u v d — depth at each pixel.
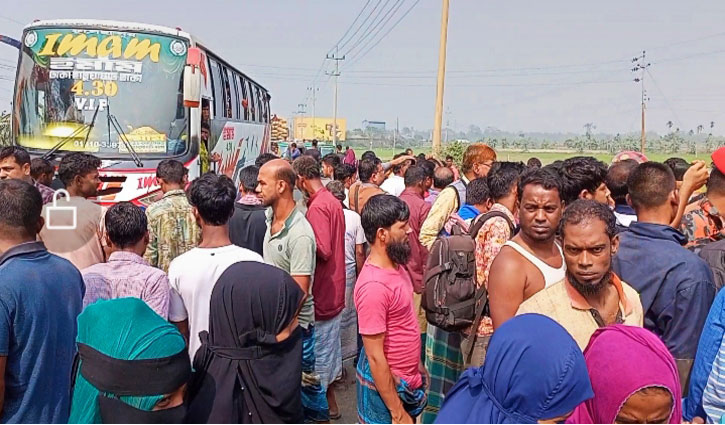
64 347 3.10
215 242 3.88
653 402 2.17
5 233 3.06
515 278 3.28
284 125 48.97
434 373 4.50
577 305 2.95
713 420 2.67
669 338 3.16
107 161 8.88
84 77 9.11
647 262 3.23
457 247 4.14
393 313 3.54
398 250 3.56
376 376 3.48
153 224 5.07
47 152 8.91
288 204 4.59
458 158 21.48
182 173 5.35
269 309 2.78
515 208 4.50
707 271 3.17
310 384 4.72
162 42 9.41
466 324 4.12
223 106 13.34
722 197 3.75
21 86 9.14
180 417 2.52
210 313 2.86
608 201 4.27
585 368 2.05
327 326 5.20
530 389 2.00
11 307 2.86
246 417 2.75
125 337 2.39
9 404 2.91
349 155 21.86
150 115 9.19
